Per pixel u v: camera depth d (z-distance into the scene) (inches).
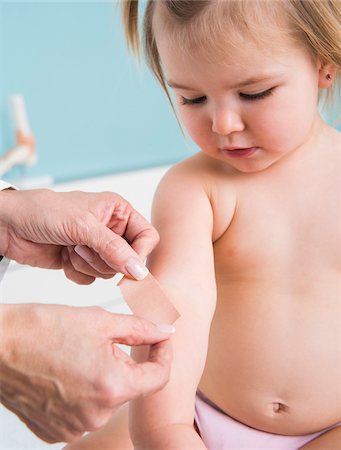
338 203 22.9
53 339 18.5
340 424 23.2
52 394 18.5
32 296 40.6
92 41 50.7
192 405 20.5
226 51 19.3
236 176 23.0
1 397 19.3
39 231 23.7
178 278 21.4
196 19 19.6
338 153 23.5
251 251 22.9
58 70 49.8
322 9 20.5
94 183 46.9
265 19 19.6
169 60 20.2
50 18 48.7
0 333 18.6
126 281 20.8
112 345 18.7
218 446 23.6
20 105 45.8
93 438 24.6
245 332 23.0
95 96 51.6
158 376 18.7
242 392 23.2
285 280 22.8
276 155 21.0
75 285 41.6
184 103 20.8
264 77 19.5
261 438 23.4
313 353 22.6
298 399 22.8
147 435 19.9
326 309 22.6
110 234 21.9
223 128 19.9
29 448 27.8
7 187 26.2
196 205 22.6
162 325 19.8
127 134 53.3
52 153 50.5
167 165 53.6
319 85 21.8
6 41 47.4
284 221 22.8
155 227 22.8
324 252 22.7
